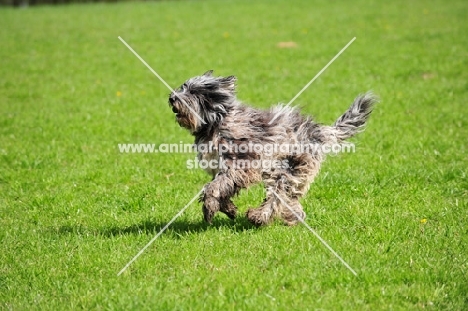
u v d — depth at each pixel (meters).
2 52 24.59
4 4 42.91
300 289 6.79
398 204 9.41
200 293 6.77
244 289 6.76
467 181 10.33
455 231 8.24
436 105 15.52
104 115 15.84
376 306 6.43
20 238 8.66
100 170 11.66
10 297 6.91
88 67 21.89
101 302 6.64
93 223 9.18
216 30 27.81
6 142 13.68
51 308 6.56
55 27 30.44
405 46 22.59
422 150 12.09
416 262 7.28
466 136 12.91
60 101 17.53
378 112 15.05
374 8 31.53
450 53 21.14
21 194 10.68
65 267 7.63
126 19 32.28
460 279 6.85
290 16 30.53
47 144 13.50
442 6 30.95
